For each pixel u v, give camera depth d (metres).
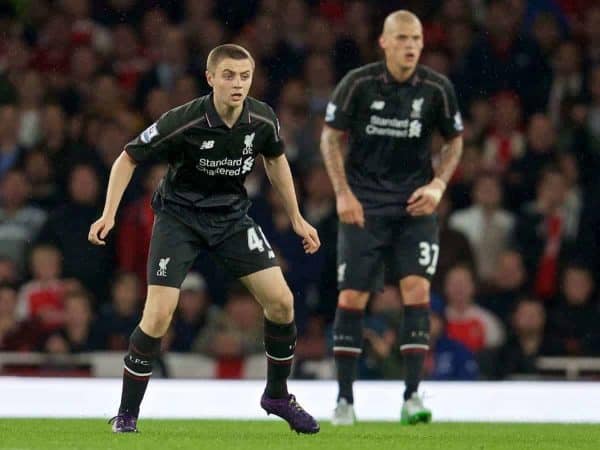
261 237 22.45
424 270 28.59
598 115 53.19
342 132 28.64
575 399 34.25
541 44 54.81
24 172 49.66
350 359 28.69
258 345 43.22
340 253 28.94
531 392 35.31
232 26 55.38
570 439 23.78
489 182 48.50
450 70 54.41
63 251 46.56
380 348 39.44
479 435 24.48
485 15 55.75
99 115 51.19
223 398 33.78
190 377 42.88
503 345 43.75
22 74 53.31
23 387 34.72
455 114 28.75
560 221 48.59
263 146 22.31
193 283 45.53
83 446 20.02
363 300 28.84
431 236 28.72
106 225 21.70
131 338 22.42
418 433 24.80
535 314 43.91
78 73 53.44
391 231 28.83
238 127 21.83
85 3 56.22
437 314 42.56
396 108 28.31
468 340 43.25
